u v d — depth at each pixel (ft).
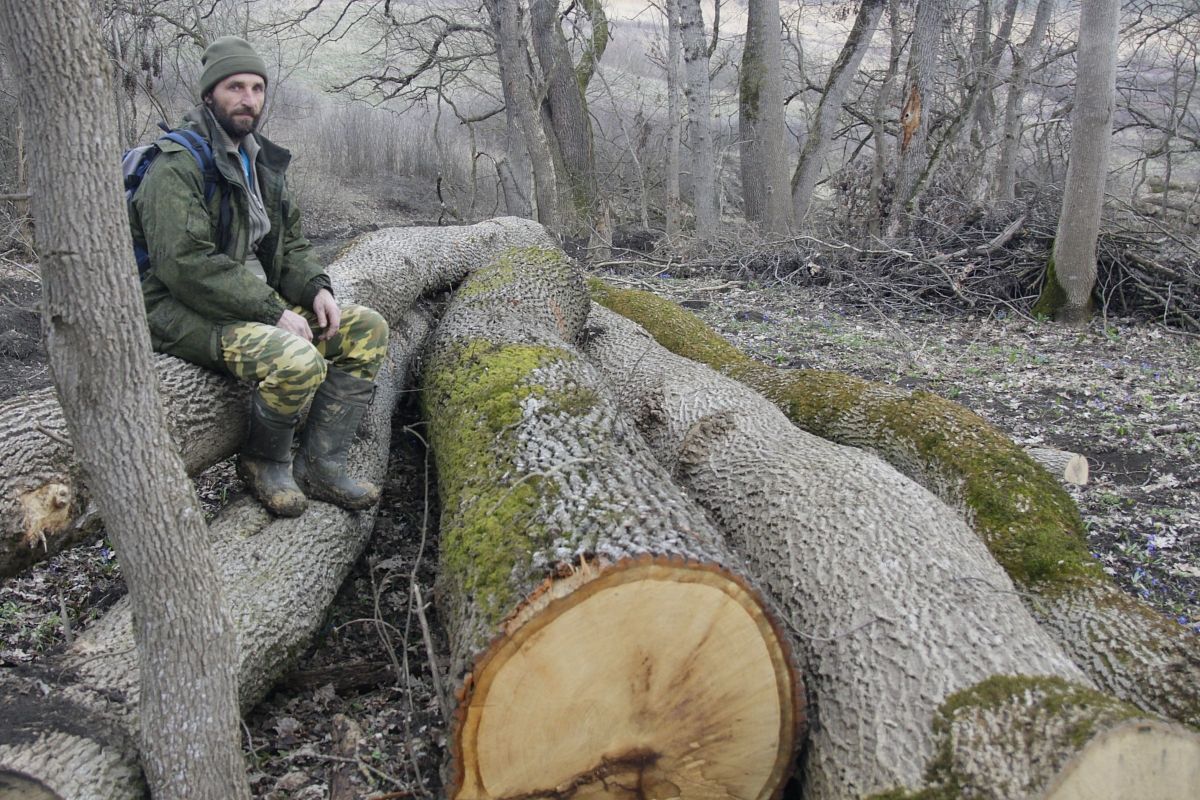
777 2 43.98
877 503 11.03
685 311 24.71
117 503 7.07
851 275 33.88
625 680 7.98
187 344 11.60
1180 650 10.07
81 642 9.51
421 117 61.72
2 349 23.12
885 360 25.00
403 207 52.65
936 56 37.19
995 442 14.29
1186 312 29.37
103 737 8.27
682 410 15.51
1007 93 52.01
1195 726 9.40
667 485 10.53
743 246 38.22
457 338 17.08
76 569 13.80
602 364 19.79
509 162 46.96
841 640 9.20
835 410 16.90
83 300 6.62
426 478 15.53
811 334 28.04
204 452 12.03
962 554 10.21
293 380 11.62
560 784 8.12
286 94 59.93
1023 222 33.27
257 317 11.60
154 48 37.99
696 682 8.11
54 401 10.52
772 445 13.60
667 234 43.73
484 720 7.82
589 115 54.85
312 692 11.36
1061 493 13.28
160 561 7.26
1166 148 48.37
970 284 32.37
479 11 47.85
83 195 6.49
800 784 8.78
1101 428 19.38
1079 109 28.48
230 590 10.87
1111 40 27.73
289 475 12.78
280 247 12.60
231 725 7.96
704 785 8.39
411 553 14.89
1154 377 23.40
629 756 8.15
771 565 10.97
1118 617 10.73
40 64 6.20
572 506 9.39
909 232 36.55
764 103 44.60
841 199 42.39
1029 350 26.53
